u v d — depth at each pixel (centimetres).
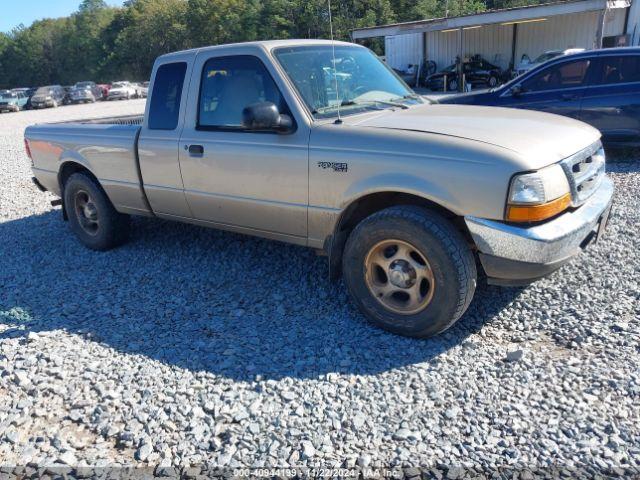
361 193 346
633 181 699
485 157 309
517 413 277
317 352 345
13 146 1541
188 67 436
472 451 254
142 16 7212
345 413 284
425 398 293
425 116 384
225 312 409
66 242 602
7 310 435
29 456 265
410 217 326
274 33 5094
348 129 358
